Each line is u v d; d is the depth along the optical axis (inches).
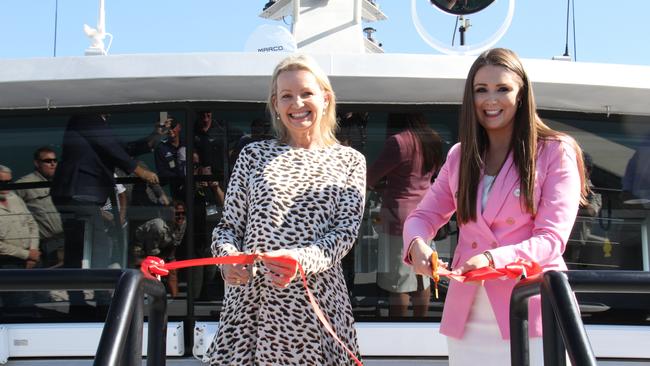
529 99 85.6
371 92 135.9
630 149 145.0
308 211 87.4
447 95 137.6
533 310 82.4
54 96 137.0
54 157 143.4
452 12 142.6
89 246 141.1
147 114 143.0
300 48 168.7
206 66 126.6
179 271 139.0
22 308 137.7
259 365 85.3
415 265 85.5
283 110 91.5
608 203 142.9
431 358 133.0
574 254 140.5
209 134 143.0
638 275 65.5
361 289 137.7
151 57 126.7
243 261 77.3
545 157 84.9
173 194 141.9
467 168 86.7
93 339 133.3
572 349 59.2
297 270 78.9
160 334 77.2
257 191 89.1
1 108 144.5
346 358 87.4
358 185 92.4
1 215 141.7
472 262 77.4
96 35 153.0
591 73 128.3
